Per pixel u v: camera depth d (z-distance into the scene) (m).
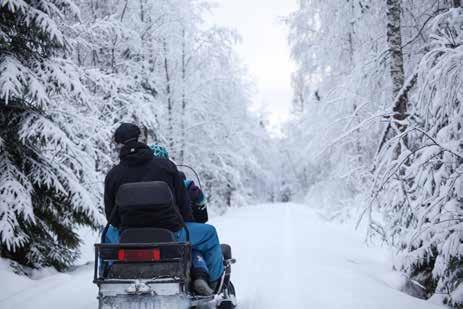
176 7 19.47
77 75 7.47
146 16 18.39
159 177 4.28
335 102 14.50
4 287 5.93
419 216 7.14
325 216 20.73
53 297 5.72
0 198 6.52
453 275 6.88
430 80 6.81
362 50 12.48
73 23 13.25
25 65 7.06
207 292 4.20
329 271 8.21
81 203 7.36
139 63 17.67
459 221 6.64
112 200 4.36
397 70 9.90
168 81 20.78
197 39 21.59
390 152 7.65
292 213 27.41
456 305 6.64
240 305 5.69
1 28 6.93
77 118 8.20
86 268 8.25
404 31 11.35
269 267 8.44
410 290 8.27
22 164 7.23
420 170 7.29
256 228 16.66
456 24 7.57
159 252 3.92
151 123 16.45
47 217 7.62
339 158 16.39
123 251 3.95
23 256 7.18
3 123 7.16
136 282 3.83
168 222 4.14
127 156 4.30
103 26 14.89
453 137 7.18
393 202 7.81
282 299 6.06
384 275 9.04
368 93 11.78
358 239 14.44
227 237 13.38
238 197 40.12
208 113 23.55
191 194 4.62
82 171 8.05
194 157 23.33
